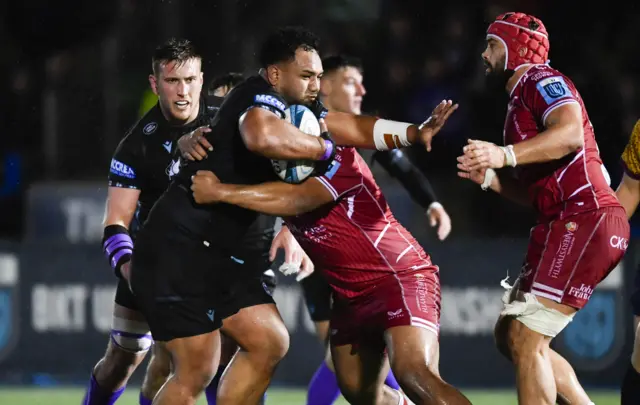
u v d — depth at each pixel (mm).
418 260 18625
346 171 17953
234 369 19172
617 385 33969
